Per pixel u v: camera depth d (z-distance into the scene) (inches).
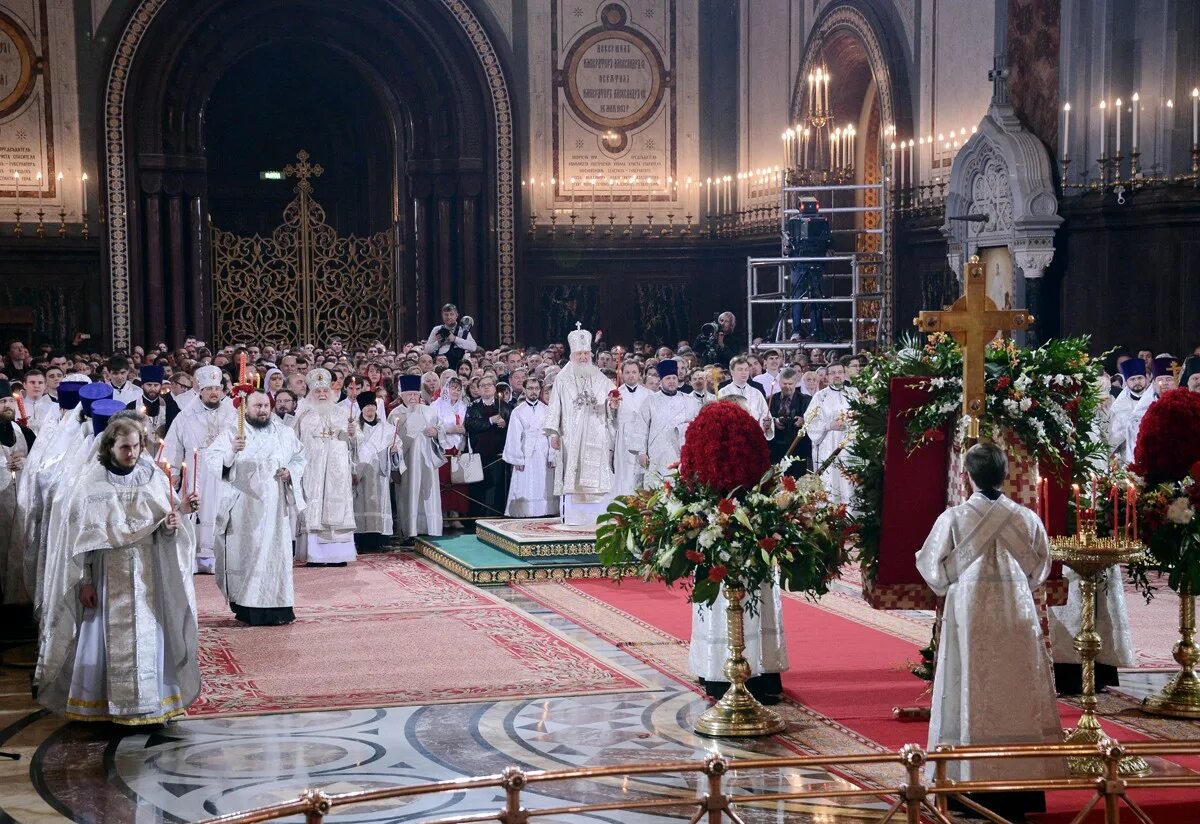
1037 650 270.1
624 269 1189.1
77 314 1082.1
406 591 518.9
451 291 1165.1
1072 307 761.0
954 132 882.8
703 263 1198.3
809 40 1048.2
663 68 1187.9
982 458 271.4
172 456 561.9
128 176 1083.3
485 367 725.3
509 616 468.4
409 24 1144.2
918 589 327.3
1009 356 313.6
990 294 811.4
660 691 367.6
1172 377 549.6
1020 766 266.8
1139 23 735.7
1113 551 284.7
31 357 944.9
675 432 605.0
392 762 309.0
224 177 1327.5
